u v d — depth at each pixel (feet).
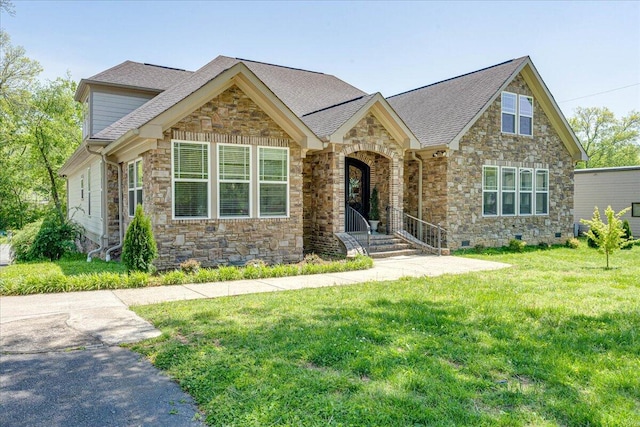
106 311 22.22
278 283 30.73
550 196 62.54
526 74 58.70
